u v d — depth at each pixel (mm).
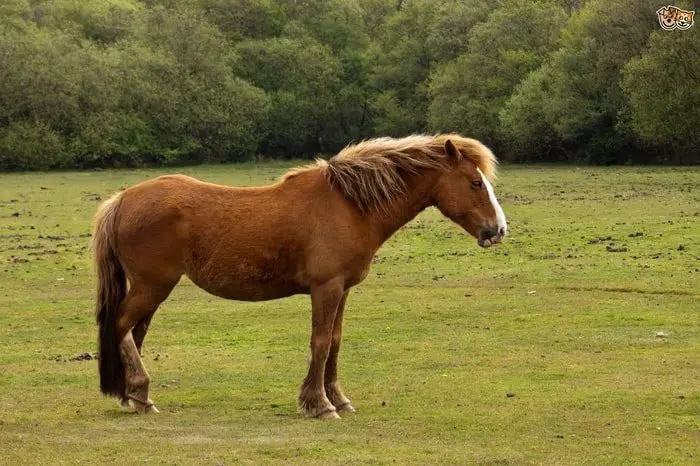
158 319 16125
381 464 7598
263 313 16578
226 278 9703
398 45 81062
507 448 8117
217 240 9602
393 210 9859
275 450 8070
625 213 30844
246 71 82188
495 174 10125
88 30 84562
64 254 24562
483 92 70125
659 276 18766
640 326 14570
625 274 19172
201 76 75875
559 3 80438
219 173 64000
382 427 9039
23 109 69938
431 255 23328
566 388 10641
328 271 9531
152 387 11227
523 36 71125
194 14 77562
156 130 74625
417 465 7566
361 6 92188
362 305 17172
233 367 12359
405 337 14297
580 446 8156
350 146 9992
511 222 29641
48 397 10672
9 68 68688
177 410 9969
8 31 73438
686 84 53312
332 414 9516
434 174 9930
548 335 14102
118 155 73438
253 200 9758
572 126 62812
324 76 81000
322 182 9750
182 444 8336
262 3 86875
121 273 9930
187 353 13383
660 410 9508
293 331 14938
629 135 61406
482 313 16125
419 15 80500
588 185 45000
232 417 9586
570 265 20641
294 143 82438
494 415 9406
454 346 13492
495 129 69188
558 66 63875
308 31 86188
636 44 59531
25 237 28500
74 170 70875
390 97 78688
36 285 20312
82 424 9242
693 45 53000
